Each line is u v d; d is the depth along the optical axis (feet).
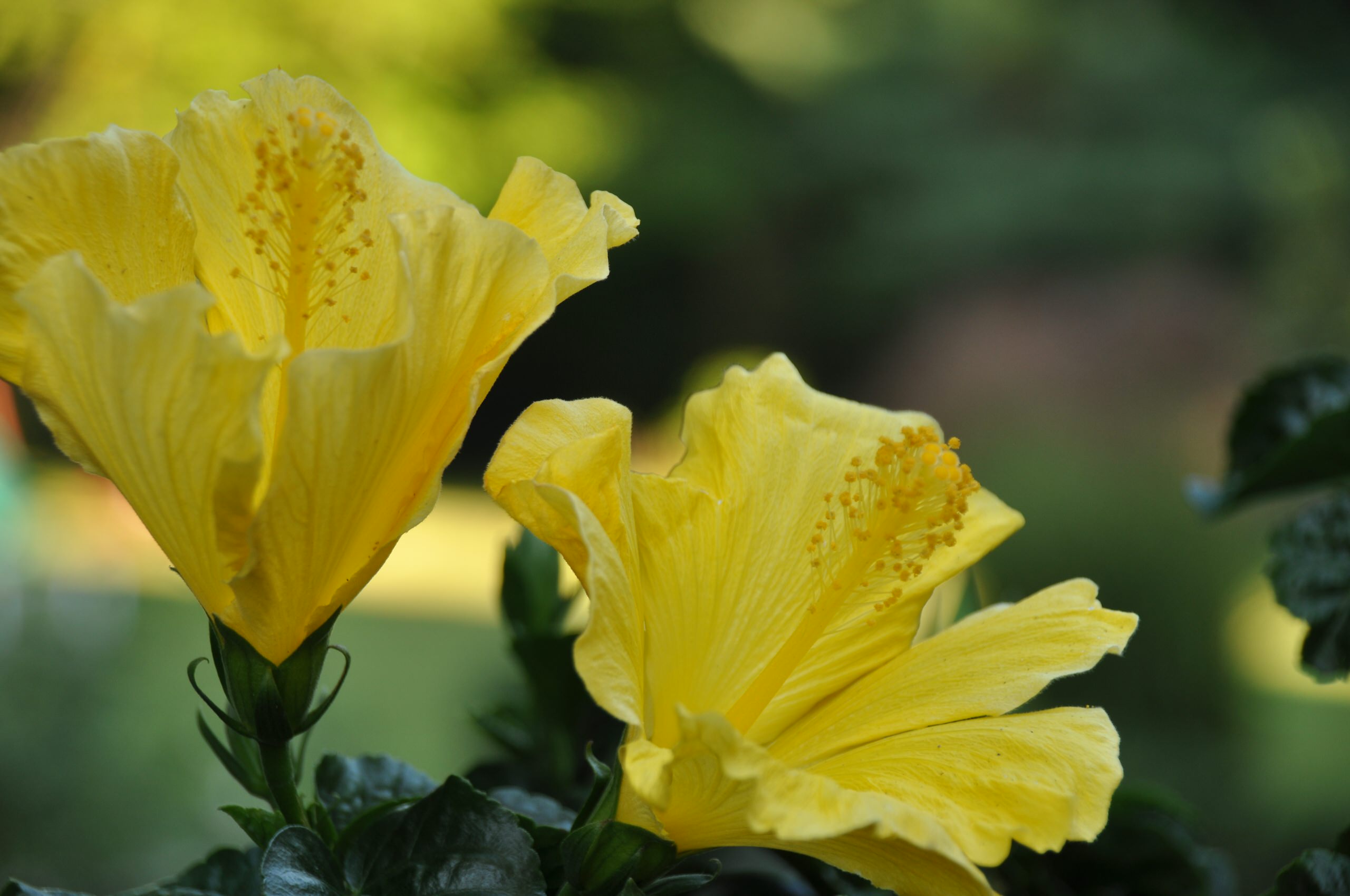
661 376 87.51
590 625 3.97
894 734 4.85
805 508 5.35
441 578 48.01
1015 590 30.91
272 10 55.36
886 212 79.46
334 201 4.41
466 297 4.22
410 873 4.30
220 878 5.16
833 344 84.69
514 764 6.83
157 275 4.43
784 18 83.51
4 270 4.15
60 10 52.16
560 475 4.40
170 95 54.80
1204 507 7.80
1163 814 6.76
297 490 3.87
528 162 4.92
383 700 31.94
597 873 4.21
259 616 4.15
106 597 26.89
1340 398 7.91
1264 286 57.98
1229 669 28.99
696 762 4.01
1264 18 75.97
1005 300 74.18
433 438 4.30
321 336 4.59
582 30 76.48
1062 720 4.55
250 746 4.90
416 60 59.88
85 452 4.15
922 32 82.12
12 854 19.38
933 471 5.10
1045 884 6.62
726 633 5.12
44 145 4.19
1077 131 76.95
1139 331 64.23
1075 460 32.60
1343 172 54.70
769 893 6.27
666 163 77.25
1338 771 28.60
